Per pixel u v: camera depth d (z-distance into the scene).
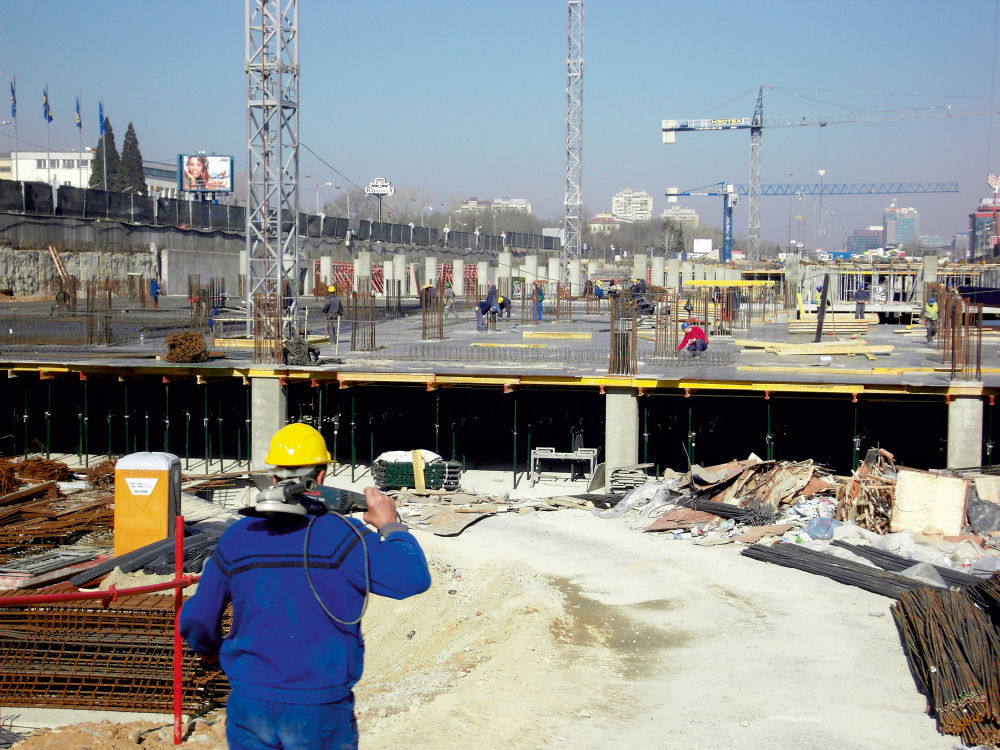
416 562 4.89
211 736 9.86
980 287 60.69
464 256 101.56
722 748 10.19
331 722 4.80
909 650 12.63
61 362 30.20
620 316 28.11
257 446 29.05
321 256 75.38
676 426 32.56
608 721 10.95
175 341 30.42
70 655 11.22
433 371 28.55
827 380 26.06
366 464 31.09
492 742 10.05
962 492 19.92
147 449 30.58
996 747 10.27
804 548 19.52
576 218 84.88
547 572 19.38
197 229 68.94
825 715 11.20
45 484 23.45
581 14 82.56
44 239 56.09
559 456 27.67
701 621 15.77
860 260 77.44
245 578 4.86
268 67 33.09
